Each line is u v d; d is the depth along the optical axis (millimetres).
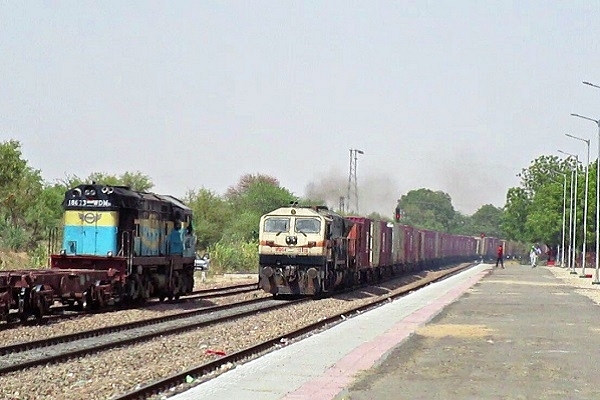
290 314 33875
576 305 38469
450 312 33594
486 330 26594
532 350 21750
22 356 20344
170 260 37844
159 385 16484
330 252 43688
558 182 114812
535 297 43781
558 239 111125
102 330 25484
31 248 64125
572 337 24953
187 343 23906
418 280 68938
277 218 42719
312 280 41844
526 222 116312
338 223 46406
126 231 33531
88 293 31422
